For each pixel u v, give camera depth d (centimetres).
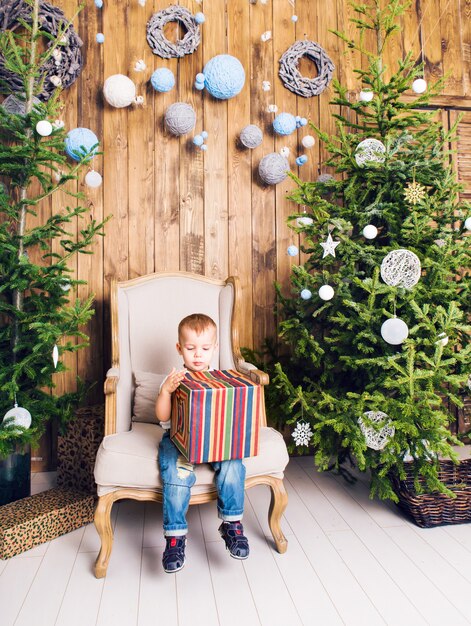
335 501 214
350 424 182
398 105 208
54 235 209
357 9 219
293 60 271
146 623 134
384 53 286
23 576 156
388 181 202
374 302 198
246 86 272
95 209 256
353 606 142
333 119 280
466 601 144
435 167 202
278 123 263
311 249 221
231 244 270
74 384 255
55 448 253
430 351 190
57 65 240
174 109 248
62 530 184
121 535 182
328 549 173
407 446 179
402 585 152
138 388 199
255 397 148
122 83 241
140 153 260
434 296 189
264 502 212
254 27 273
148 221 262
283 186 275
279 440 168
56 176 249
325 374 211
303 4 278
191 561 165
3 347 215
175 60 264
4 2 227
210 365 214
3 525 170
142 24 260
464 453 272
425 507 188
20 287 194
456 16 293
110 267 258
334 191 221
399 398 184
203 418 142
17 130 198
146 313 215
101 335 257
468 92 293
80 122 254
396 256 175
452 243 191
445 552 172
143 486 155
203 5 268
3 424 180
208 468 157
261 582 153
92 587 150
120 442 158
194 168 266
